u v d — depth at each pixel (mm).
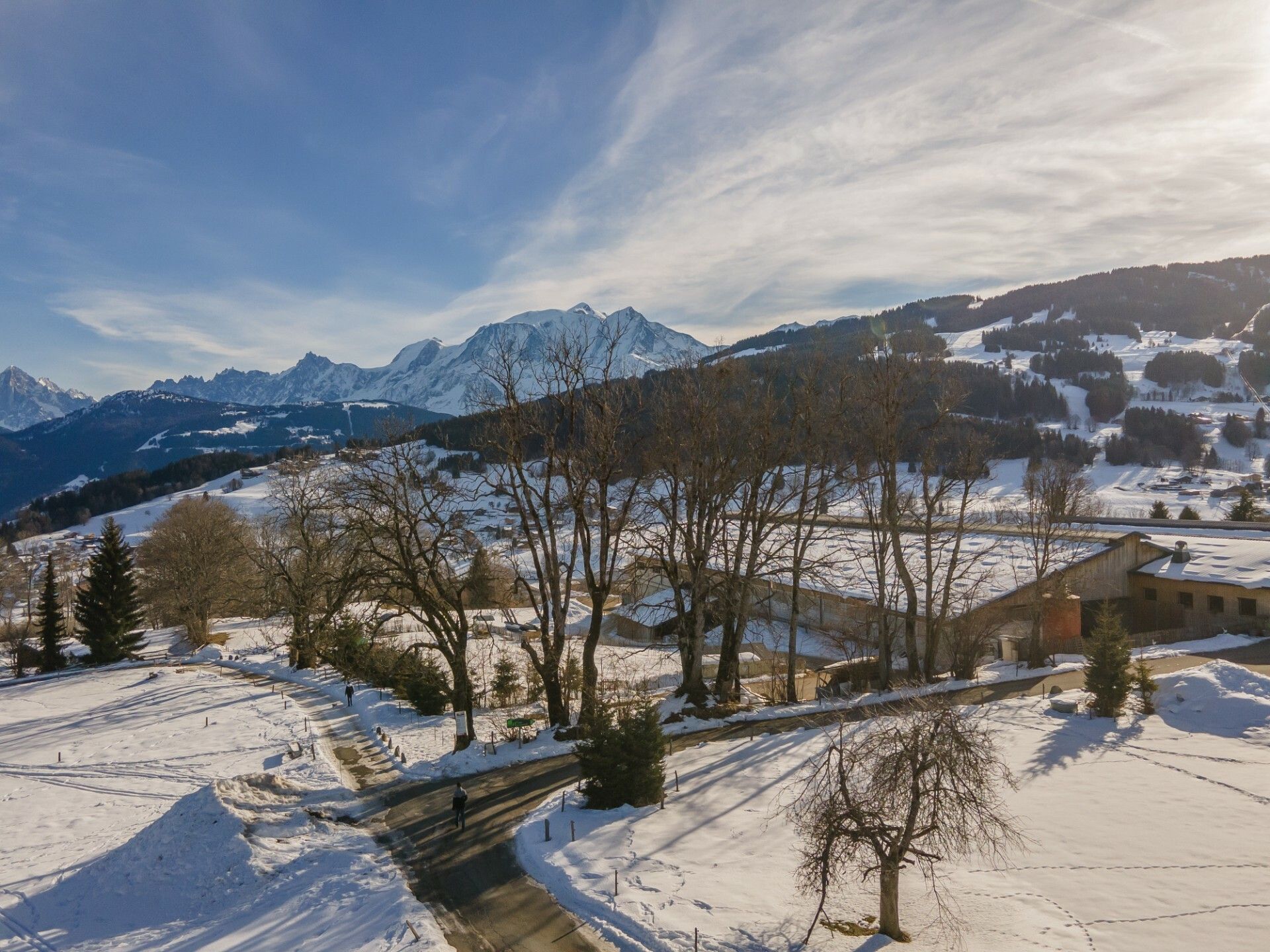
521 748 33875
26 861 27344
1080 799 26750
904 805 18406
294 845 25500
